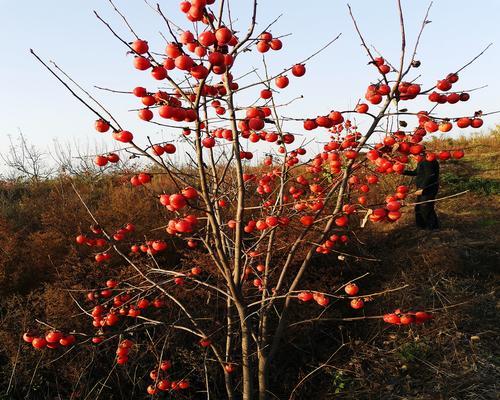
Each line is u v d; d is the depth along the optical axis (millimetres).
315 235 4387
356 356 4438
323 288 5129
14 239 5441
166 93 2006
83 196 7051
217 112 2590
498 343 4320
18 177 9672
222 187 3441
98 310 2748
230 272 2586
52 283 5094
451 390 3760
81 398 4121
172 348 4336
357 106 2316
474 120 2100
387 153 2316
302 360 4719
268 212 3207
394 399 3846
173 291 4473
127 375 4273
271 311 4742
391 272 5844
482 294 5105
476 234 6707
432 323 4691
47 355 4281
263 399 2930
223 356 3330
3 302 4746
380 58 2285
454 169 9922
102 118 2027
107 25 1789
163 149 2168
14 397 4160
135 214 5844
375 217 2264
